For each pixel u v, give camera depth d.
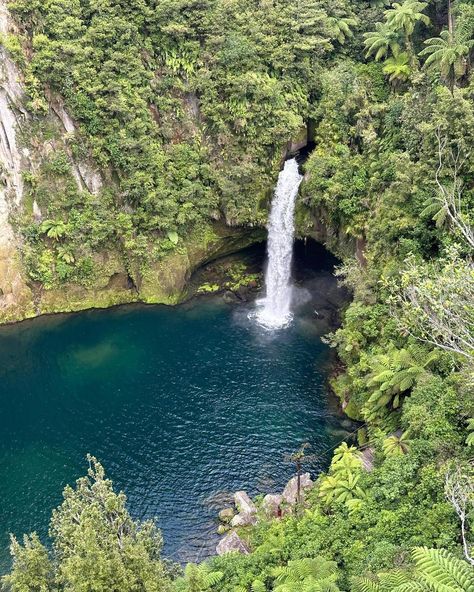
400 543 20.86
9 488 30.78
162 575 17.84
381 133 42.81
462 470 21.17
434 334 23.31
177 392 37.12
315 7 48.12
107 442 33.50
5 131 42.69
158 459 32.12
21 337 43.47
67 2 41.97
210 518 28.80
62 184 44.38
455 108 33.06
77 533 17.12
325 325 43.03
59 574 17.73
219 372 38.75
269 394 36.59
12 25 41.16
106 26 42.69
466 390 24.69
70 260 44.91
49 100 43.19
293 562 21.06
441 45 37.75
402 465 23.61
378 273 35.31
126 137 43.69
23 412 36.12
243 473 31.12
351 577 18.86
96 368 39.75
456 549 18.84
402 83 44.38
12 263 44.59
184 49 44.94
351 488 24.91
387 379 29.00
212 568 23.23
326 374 38.16
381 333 33.00
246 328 43.31
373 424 30.80
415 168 34.31
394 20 41.91
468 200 32.72
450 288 20.77
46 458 32.56
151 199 44.38
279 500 28.62
